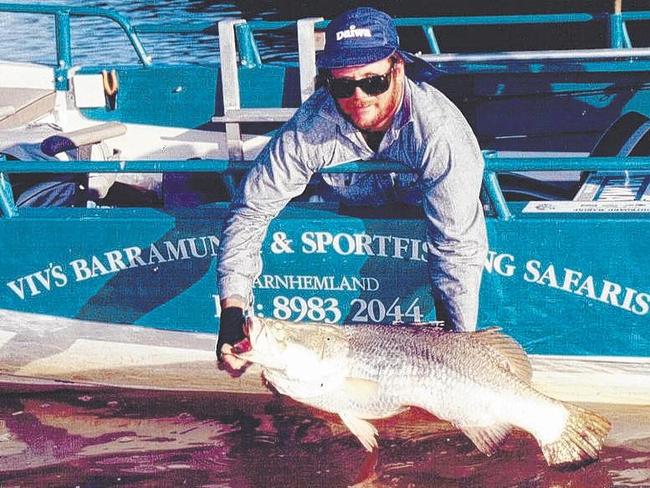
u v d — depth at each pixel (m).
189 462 2.62
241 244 2.45
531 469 2.49
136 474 2.57
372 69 2.19
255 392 2.90
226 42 3.30
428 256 2.38
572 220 2.53
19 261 2.88
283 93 3.92
